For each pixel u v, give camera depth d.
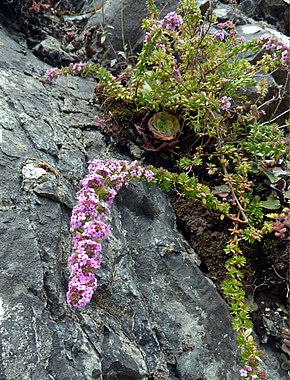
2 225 1.31
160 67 1.84
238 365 1.49
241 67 1.96
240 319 1.45
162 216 1.75
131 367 1.28
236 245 1.63
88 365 1.20
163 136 1.85
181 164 1.82
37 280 1.25
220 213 1.78
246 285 1.72
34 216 1.38
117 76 2.33
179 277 1.61
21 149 1.56
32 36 2.57
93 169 1.54
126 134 1.93
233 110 2.01
